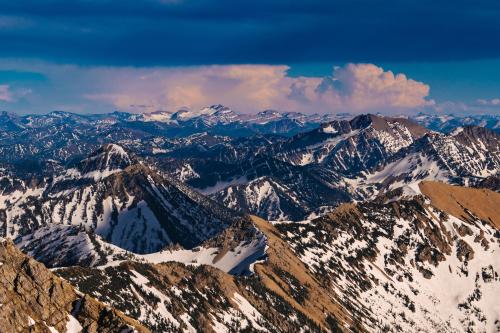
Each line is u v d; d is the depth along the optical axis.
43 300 157.88
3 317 148.00
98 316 162.62
